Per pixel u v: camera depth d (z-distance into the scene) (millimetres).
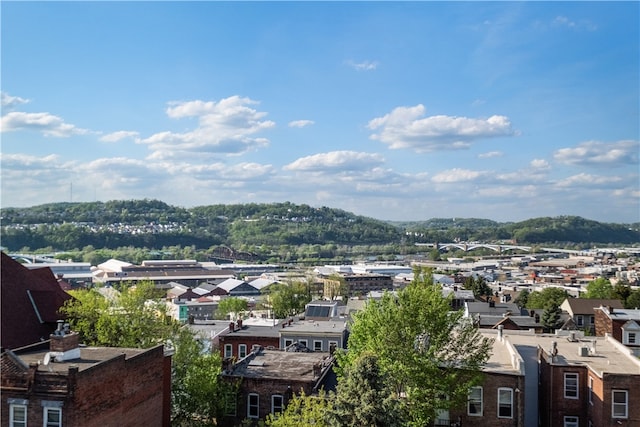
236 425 50281
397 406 35281
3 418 32562
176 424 51281
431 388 43188
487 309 113938
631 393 46781
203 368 51906
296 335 79875
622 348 57031
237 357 82500
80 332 56656
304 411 38812
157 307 61375
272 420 42156
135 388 38625
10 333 53719
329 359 57469
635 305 136500
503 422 47625
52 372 32562
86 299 61406
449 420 48406
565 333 72062
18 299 55781
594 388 49281
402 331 43938
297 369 52844
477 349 46812
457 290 148625
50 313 57125
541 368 56812
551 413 52156
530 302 164500
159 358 41906
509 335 66875
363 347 45875
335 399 36375
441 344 44156
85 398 33188
